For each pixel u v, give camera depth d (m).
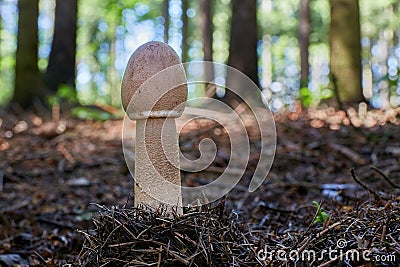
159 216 0.46
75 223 0.76
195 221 0.45
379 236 0.45
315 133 1.35
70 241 0.68
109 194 0.95
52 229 0.75
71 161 1.23
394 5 5.79
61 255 0.64
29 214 0.81
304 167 1.04
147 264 0.42
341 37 1.82
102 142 1.48
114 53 5.76
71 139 1.53
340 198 0.74
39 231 0.74
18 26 2.13
